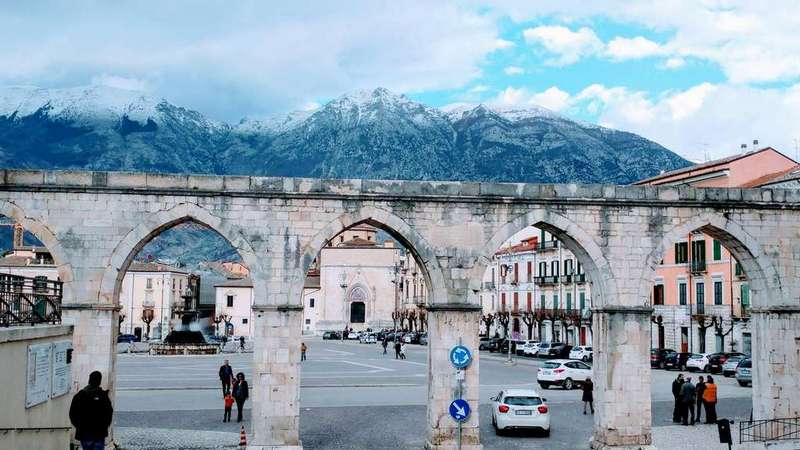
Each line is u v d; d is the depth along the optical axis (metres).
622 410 33.12
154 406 42.56
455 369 32.50
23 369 24.12
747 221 34.94
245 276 171.00
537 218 33.59
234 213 32.03
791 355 34.81
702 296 75.50
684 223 34.47
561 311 93.25
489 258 33.22
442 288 32.88
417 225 32.97
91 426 21.28
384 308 148.00
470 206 33.34
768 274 34.91
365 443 32.78
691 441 33.81
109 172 31.61
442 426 32.22
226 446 31.36
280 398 31.58
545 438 34.75
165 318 133.38
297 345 31.89
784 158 73.00
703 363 66.31
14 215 31.28
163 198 31.80
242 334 143.50
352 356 87.38
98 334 31.19
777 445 32.00
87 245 31.45
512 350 94.00
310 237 32.31
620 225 34.12
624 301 33.81
